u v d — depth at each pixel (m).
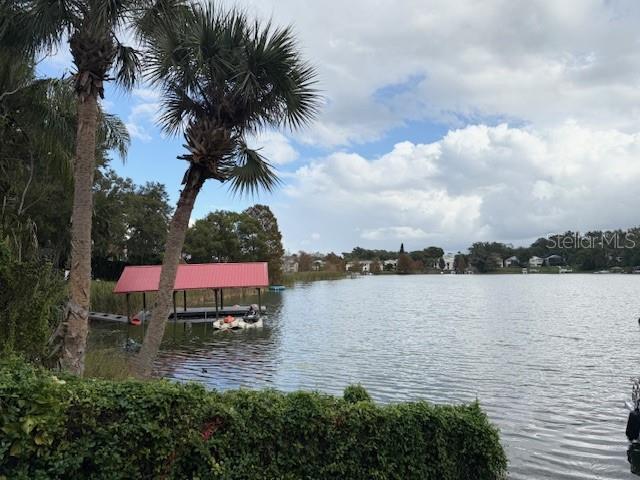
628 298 57.84
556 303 50.94
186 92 10.18
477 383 16.42
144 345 9.41
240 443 5.45
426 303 52.75
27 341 7.72
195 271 38.75
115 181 44.56
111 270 51.84
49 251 30.58
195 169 9.61
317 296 65.75
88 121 9.13
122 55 10.02
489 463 6.58
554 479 8.93
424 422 6.42
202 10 9.47
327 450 5.91
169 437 5.02
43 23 9.29
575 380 16.81
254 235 78.12
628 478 9.01
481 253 183.38
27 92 15.77
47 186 24.03
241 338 28.05
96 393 4.93
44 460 4.54
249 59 9.43
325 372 18.41
